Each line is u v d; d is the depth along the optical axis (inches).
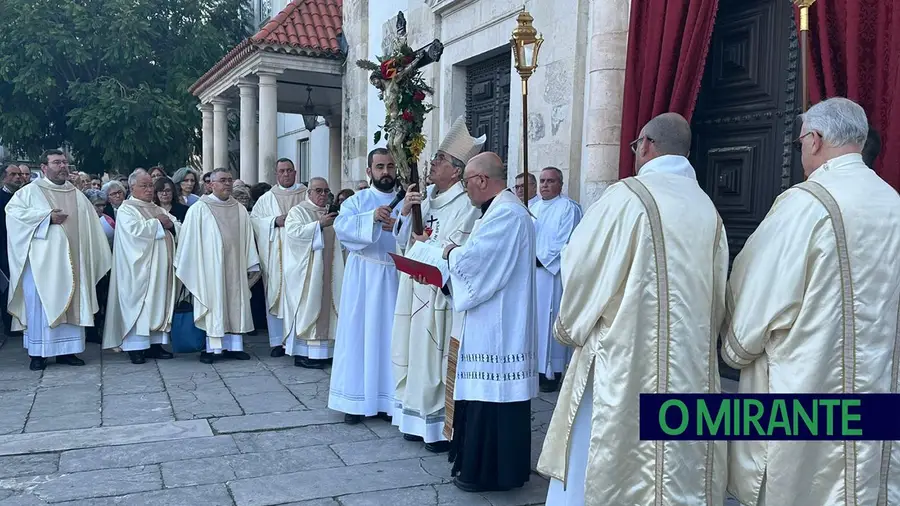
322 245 227.6
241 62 467.8
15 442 157.1
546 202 223.5
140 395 197.8
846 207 85.4
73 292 226.2
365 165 417.4
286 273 235.6
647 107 196.9
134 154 693.9
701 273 93.4
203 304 238.8
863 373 84.8
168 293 243.0
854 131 89.6
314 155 638.5
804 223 86.4
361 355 174.7
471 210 151.6
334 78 491.5
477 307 128.2
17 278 223.0
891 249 85.4
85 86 682.2
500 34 281.7
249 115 487.8
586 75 237.1
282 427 170.7
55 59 685.3
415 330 156.4
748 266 91.0
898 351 86.4
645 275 93.3
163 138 692.1
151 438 161.3
